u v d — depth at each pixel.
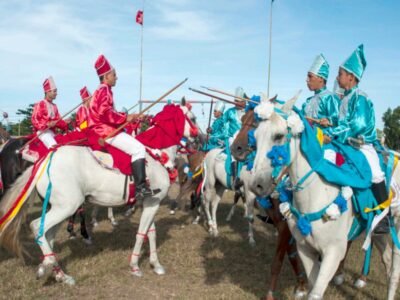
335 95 4.53
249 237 7.31
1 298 4.70
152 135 5.78
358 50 4.06
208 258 6.44
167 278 5.58
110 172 5.19
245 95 4.70
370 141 4.03
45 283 5.17
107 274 5.60
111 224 8.52
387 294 4.79
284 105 3.43
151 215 5.61
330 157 3.56
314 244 3.54
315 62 4.67
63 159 4.93
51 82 6.61
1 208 4.87
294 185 3.49
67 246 6.83
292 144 3.36
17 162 6.53
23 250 5.28
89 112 5.34
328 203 3.45
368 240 3.70
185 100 6.68
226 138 8.09
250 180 3.20
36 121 6.48
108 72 5.41
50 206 5.25
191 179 8.96
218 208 10.73
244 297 4.92
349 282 5.42
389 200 3.89
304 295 4.81
